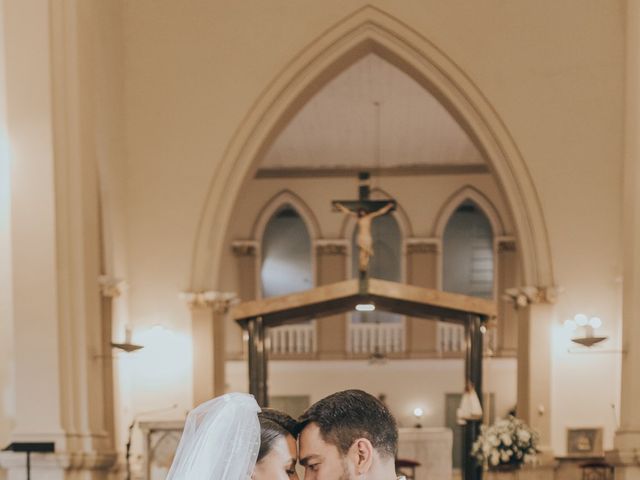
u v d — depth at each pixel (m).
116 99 10.11
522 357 10.40
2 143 7.10
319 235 17.69
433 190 17.59
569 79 10.13
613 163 10.12
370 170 17.64
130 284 10.38
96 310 6.96
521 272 10.45
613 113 10.11
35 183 6.62
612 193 10.15
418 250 17.53
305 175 17.72
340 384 17.30
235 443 1.94
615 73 10.09
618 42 10.07
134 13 10.40
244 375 16.97
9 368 7.39
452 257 18.20
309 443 1.82
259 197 17.75
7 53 6.62
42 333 6.61
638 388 6.53
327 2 10.26
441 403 17.19
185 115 10.41
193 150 10.41
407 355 17.27
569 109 10.14
